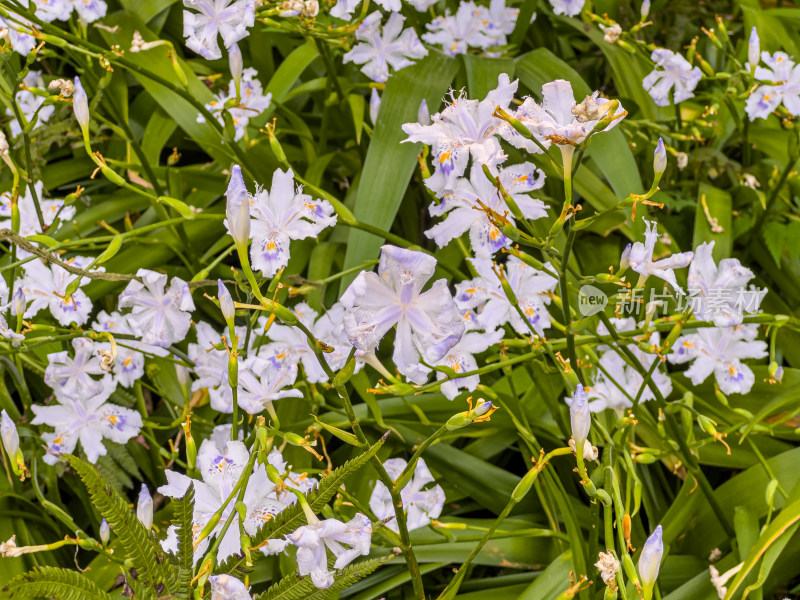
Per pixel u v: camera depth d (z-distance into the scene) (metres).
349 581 1.13
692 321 1.23
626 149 1.34
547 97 1.11
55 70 1.50
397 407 1.31
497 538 1.26
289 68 1.41
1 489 1.27
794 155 1.35
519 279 1.25
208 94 1.39
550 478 1.24
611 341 1.22
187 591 1.11
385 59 1.37
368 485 1.28
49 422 1.26
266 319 1.26
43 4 1.32
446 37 1.41
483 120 1.16
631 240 1.35
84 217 1.39
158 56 1.40
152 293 1.22
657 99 1.37
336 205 1.24
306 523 1.11
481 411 1.11
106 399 1.27
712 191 1.40
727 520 1.25
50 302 1.26
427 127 1.17
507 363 1.21
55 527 1.28
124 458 1.31
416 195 1.43
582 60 1.49
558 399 1.32
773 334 1.25
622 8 1.48
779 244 1.37
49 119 1.38
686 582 1.24
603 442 1.25
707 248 1.22
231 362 1.13
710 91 1.48
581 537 1.22
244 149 1.40
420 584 1.17
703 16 1.52
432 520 1.21
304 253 1.37
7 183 1.37
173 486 1.15
